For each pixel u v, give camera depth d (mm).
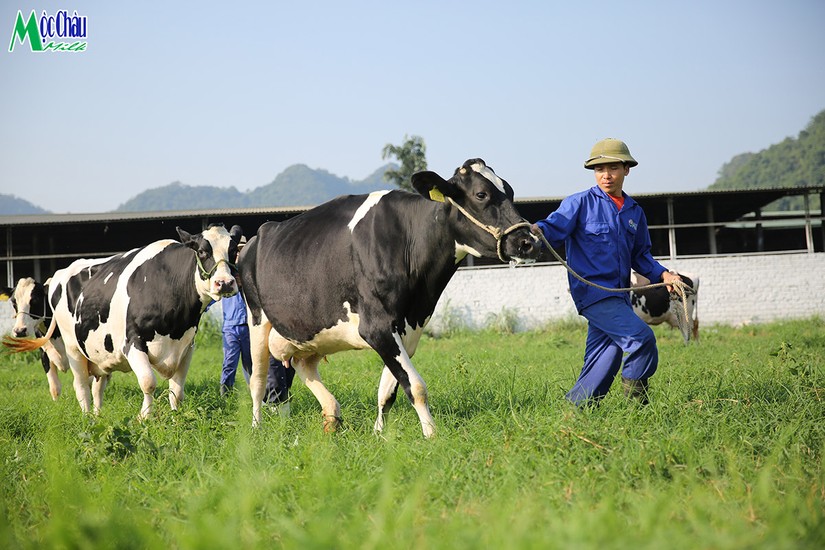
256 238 8086
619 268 6828
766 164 155250
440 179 6344
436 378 10562
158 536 3816
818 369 8242
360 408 8445
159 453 5773
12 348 10320
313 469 4883
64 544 3635
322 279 7066
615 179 6871
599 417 5867
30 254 30125
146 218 25328
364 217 6934
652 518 3539
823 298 25297
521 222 6348
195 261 8594
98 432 6039
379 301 6746
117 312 8922
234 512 3980
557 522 3492
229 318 10570
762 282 25359
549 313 25016
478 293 25125
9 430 7836
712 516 3729
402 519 3650
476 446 5414
